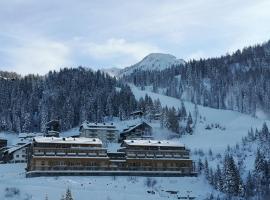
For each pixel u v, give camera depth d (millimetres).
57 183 144125
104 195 135000
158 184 156000
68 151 165500
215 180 155625
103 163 167875
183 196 142750
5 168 172250
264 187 154625
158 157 175625
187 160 176500
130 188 146500
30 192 130875
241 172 173250
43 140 166000
